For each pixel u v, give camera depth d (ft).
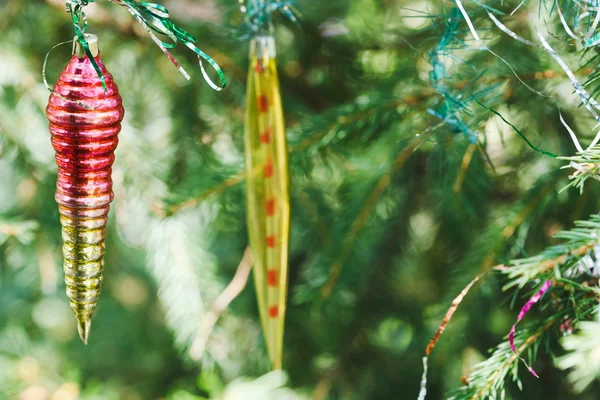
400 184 2.73
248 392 2.83
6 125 2.76
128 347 3.59
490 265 2.51
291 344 2.94
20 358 3.28
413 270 2.88
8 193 3.02
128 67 2.95
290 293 2.93
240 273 2.75
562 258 2.02
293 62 2.89
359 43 2.81
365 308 2.88
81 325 2.01
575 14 2.25
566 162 2.54
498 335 2.67
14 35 2.87
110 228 3.07
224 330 2.91
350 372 2.90
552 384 2.64
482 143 2.52
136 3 2.02
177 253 2.77
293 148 2.60
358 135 2.64
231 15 2.78
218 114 2.93
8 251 3.03
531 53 2.49
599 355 2.24
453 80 2.48
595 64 2.31
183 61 2.89
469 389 2.23
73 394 3.05
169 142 2.94
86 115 1.93
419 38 2.67
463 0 2.32
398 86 2.65
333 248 2.67
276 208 2.16
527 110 2.54
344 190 2.78
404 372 2.89
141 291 3.82
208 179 2.66
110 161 1.97
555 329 2.26
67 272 1.99
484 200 2.63
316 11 2.82
